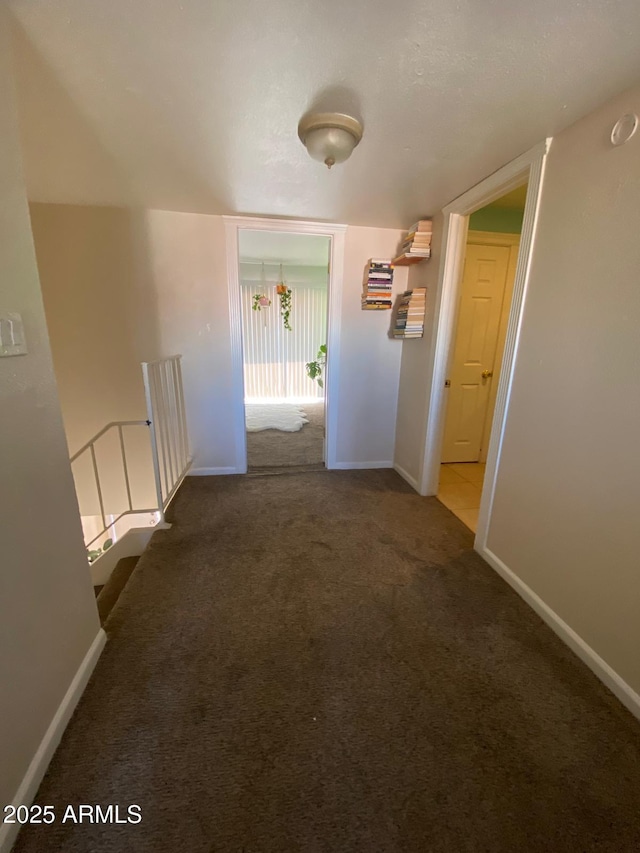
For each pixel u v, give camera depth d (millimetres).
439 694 1223
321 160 1436
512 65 1079
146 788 953
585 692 1243
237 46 1021
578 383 1381
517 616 1579
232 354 2838
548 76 1125
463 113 1315
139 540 2229
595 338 1304
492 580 1807
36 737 967
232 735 1082
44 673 1020
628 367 1190
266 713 1148
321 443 3955
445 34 971
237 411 2967
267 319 5984
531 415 1621
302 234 2723
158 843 851
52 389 1090
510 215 2941
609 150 1227
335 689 1233
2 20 891
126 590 1694
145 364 1996
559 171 1432
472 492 2832
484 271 3062
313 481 2967
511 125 1385
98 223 2428
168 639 1423
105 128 1430
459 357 3238
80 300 2521
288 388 6297
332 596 1680
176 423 2650
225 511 2455
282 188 2029
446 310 2443
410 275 2896
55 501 1094
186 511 2443
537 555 1604
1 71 889
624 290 1193
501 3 879
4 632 871
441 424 2641
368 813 910
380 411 3189
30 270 999
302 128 1373
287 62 1078
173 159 1685
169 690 1217
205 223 2551
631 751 1062
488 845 857
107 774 981
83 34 976
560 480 1473
